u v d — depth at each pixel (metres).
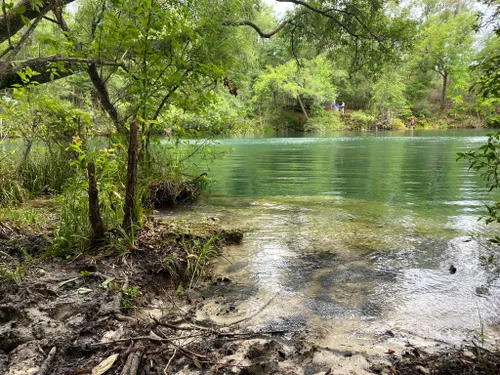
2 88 4.75
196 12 4.63
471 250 3.13
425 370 1.54
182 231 3.34
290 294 2.39
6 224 3.15
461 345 1.77
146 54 3.49
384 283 2.53
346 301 2.28
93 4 5.31
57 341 1.65
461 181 6.84
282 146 15.77
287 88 30.48
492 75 2.24
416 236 3.56
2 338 1.67
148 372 1.52
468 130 28.41
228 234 3.49
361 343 1.81
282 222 4.19
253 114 32.06
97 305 2.02
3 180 4.46
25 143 5.41
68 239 2.75
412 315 2.09
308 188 6.55
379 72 12.05
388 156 11.39
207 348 1.72
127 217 3.00
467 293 2.35
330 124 32.34
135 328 1.86
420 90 36.31
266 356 1.67
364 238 3.52
